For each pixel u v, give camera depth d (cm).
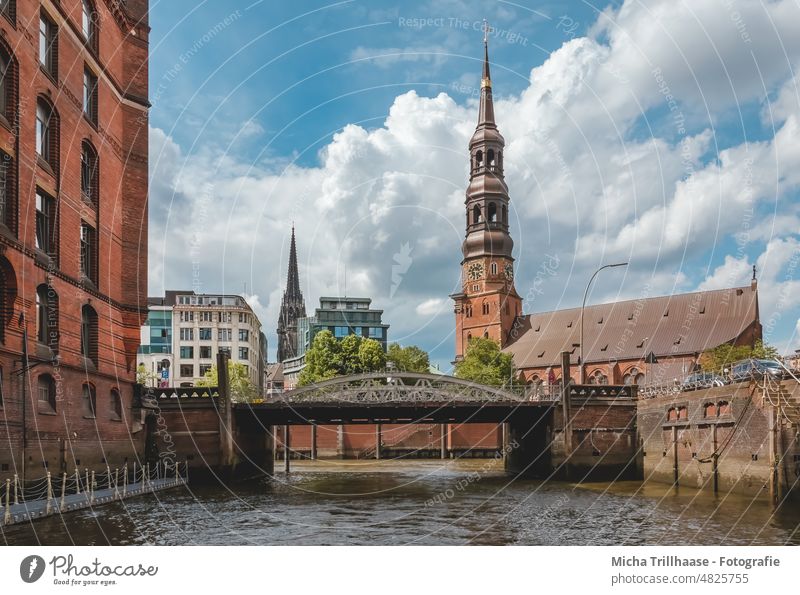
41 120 3506
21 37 3186
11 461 2983
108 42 4269
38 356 3278
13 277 3058
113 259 4281
